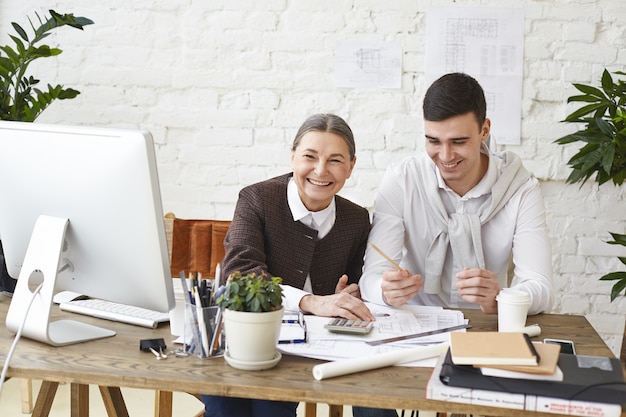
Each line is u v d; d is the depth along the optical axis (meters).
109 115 3.43
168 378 1.41
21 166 1.69
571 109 3.27
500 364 1.34
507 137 3.29
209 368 1.48
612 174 3.01
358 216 2.14
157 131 3.42
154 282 1.63
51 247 1.65
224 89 3.38
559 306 3.36
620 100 2.96
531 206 2.20
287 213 2.06
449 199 2.27
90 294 1.74
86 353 1.57
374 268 2.12
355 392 1.36
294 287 2.05
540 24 3.25
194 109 3.40
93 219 1.64
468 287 1.87
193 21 3.35
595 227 3.32
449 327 1.76
